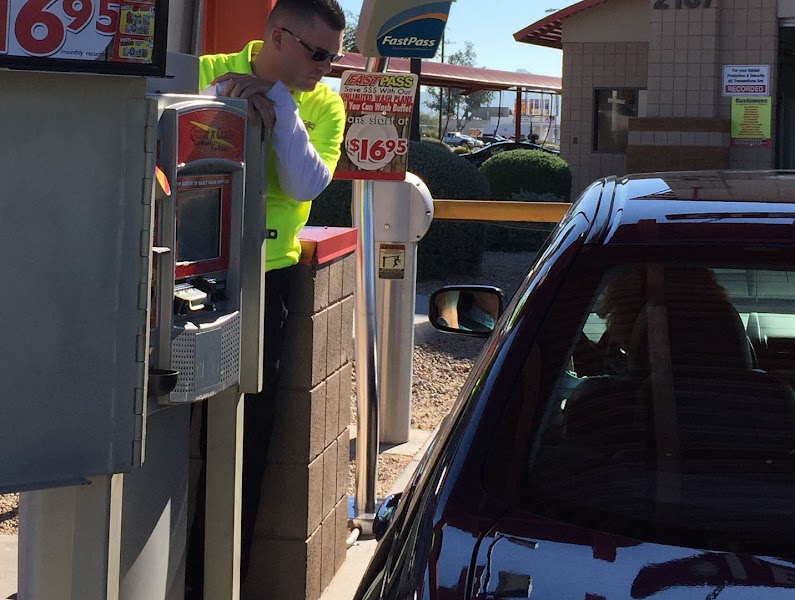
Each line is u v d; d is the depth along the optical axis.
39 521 2.48
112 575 2.51
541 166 18.00
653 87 15.72
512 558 1.68
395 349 6.03
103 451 2.44
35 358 2.38
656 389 1.93
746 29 15.39
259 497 3.75
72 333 2.40
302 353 3.73
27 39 2.26
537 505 1.79
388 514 2.57
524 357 1.99
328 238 3.87
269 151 3.36
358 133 4.43
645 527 1.74
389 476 5.55
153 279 2.59
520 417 1.91
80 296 2.39
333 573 4.22
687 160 15.63
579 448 1.87
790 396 1.90
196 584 3.53
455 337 8.72
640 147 15.79
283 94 3.13
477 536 1.74
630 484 1.81
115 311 2.41
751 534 1.72
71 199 2.37
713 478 1.81
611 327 2.01
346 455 4.38
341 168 4.46
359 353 4.73
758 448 1.84
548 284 2.09
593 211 2.31
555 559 1.67
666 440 1.87
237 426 3.07
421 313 9.43
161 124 2.57
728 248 2.05
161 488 2.84
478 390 1.98
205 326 2.74
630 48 20.41
